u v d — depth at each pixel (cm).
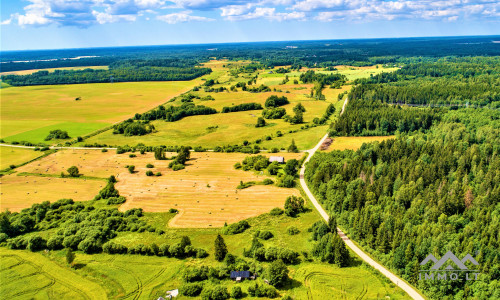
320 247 9975
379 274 9100
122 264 9938
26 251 10631
